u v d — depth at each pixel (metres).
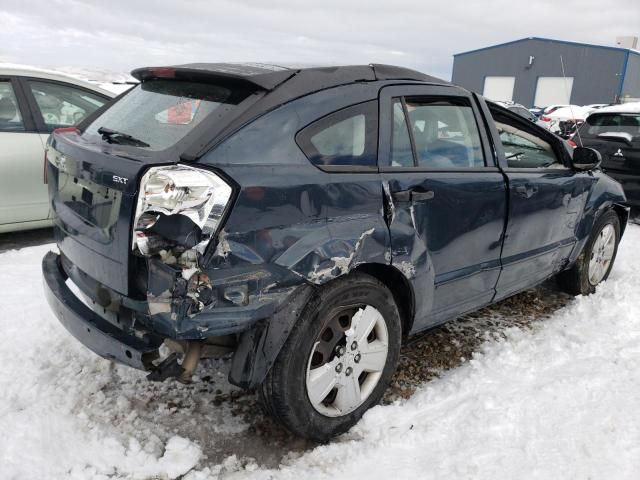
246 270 2.12
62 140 2.71
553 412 2.74
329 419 2.51
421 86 2.93
